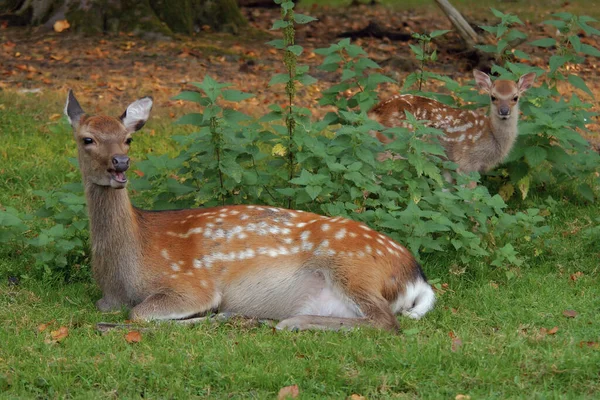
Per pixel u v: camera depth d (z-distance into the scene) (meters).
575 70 24.56
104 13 27.17
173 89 21.38
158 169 11.86
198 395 7.83
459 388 7.89
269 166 12.27
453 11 24.72
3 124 17.48
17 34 26.69
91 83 21.48
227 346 8.73
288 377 8.07
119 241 9.63
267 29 30.55
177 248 9.82
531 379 8.09
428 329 9.44
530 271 11.44
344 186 11.73
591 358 8.29
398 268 9.77
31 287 10.47
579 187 14.02
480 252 11.19
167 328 9.21
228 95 11.16
